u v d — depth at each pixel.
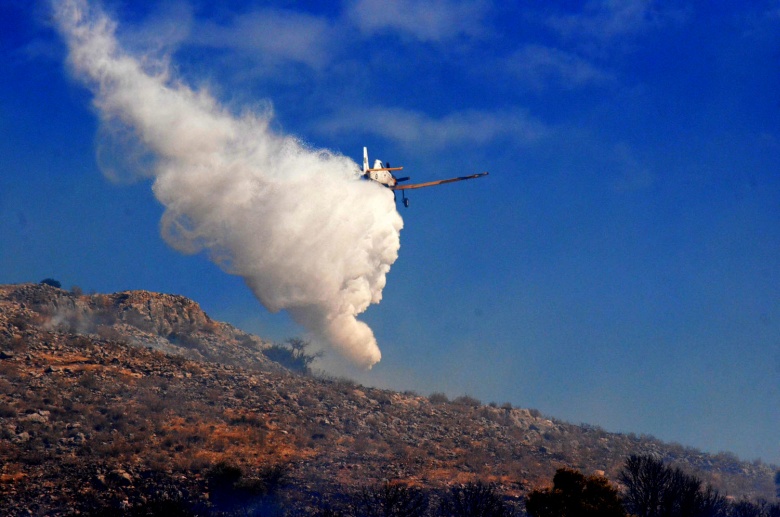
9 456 107.94
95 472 107.00
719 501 124.06
